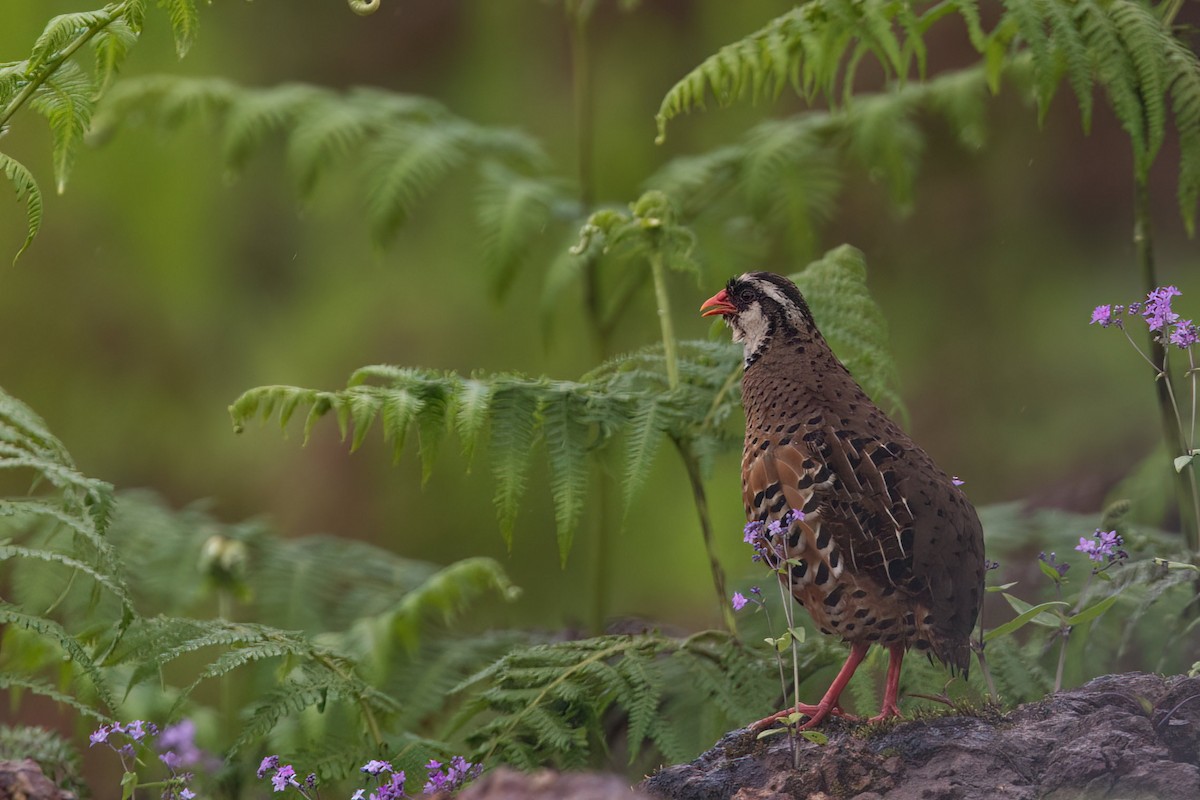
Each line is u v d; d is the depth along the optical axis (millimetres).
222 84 11492
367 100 11469
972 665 7625
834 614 7047
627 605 14469
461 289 15852
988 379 16516
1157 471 10516
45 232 15906
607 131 16484
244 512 16125
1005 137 17469
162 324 16188
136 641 7203
